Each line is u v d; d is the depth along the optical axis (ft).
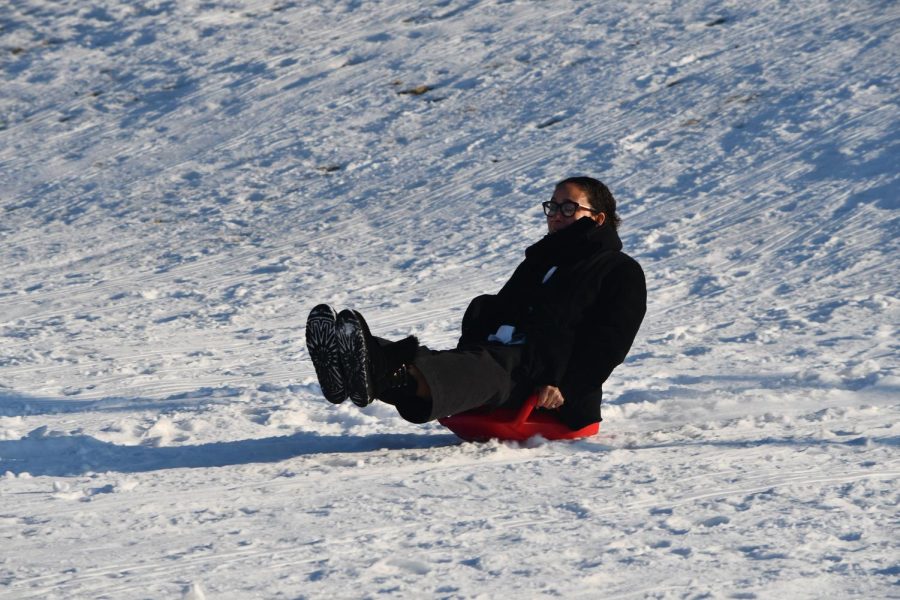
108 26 267.18
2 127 220.84
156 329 103.96
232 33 255.50
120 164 194.29
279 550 32.81
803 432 50.06
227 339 96.63
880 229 119.75
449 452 49.08
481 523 35.29
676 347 80.79
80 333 103.45
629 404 59.21
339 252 138.82
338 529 35.22
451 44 228.43
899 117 154.71
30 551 33.81
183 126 208.85
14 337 102.99
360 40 239.71
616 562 30.48
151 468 48.88
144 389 73.56
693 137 164.86
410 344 44.93
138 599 28.43
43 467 49.85
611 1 236.84
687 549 31.37
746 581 28.43
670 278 112.16
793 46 193.47
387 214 154.81
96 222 166.40
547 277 51.44
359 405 44.78
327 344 43.96
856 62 179.63
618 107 183.32
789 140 155.63
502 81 205.05
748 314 93.50
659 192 147.13
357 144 188.55
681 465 43.24
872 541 31.58
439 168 171.94
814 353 74.43
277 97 215.51
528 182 158.81
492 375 47.09
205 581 29.78
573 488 40.01
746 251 119.44
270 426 58.54
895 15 198.70
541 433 50.78
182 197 175.22
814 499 36.78
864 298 94.43
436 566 30.55
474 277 120.98
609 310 50.34
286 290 121.08
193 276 132.46
